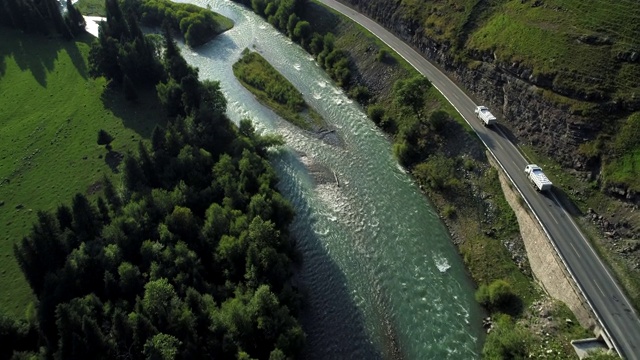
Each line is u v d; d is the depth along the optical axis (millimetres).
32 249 71750
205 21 157875
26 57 142875
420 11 124312
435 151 97500
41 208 91375
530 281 73438
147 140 106500
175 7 166875
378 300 75875
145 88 126875
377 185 96438
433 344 69062
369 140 107438
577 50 88812
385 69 119750
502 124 97438
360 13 144875
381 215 90062
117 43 125562
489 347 64375
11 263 80312
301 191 96875
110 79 127438
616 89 82188
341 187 96875
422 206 91000
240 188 86875
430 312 73312
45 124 116125
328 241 86188
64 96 125938
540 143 89562
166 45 125438
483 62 104562
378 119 110938
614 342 59438
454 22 114438
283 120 116812
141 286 67875
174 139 95062
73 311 59188
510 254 77562
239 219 77562
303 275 80375
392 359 67938
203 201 84062
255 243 73250
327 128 112500
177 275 68250
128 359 58125
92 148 106750
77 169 101062
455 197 88812
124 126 112812
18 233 86250
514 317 68812
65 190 95625
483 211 84562
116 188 91375
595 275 67500
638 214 72625
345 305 75438
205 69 141125
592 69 85500
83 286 68188
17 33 154000
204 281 69938
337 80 127312
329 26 143250
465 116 100312
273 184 91812
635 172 75250
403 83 104312
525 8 103500
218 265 74000
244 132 105000
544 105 89312
